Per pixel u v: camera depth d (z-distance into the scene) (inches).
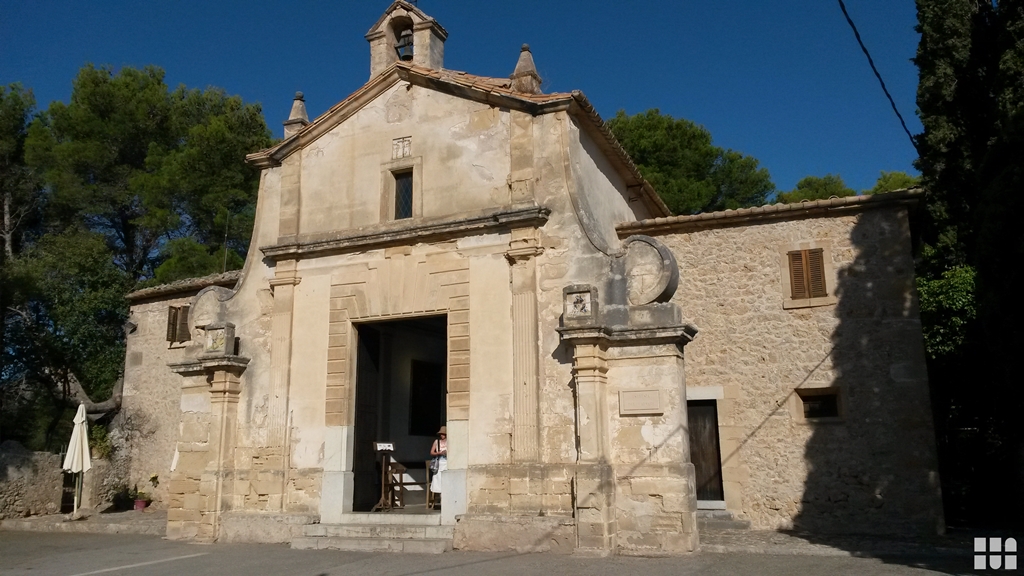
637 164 1138.7
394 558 424.2
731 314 561.6
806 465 526.0
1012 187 427.5
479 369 482.9
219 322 569.6
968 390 616.7
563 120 498.6
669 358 437.4
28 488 722.2
